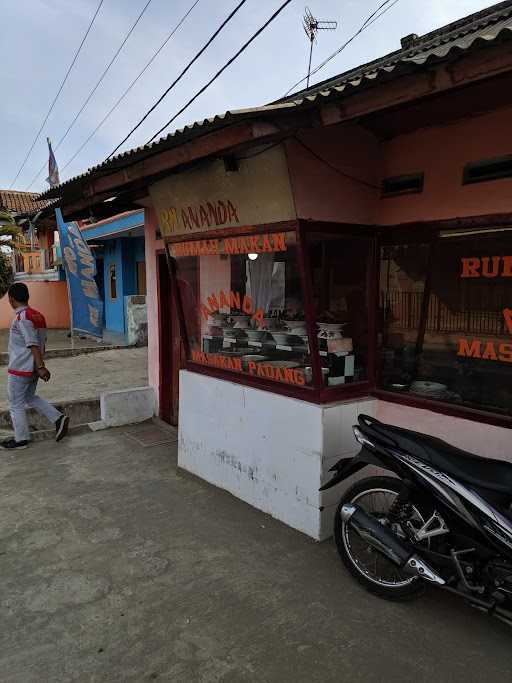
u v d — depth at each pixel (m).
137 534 3.70
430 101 2.93
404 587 2.84
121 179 4.35
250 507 4.12
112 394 6.37
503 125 2.99
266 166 3.43
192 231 4.50
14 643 2.62
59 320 18.23
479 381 3.25
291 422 3.70
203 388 4.60
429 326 3.52
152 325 6.64
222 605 2.89
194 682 2.35
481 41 1.99
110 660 2.49
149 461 5.21
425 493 2.74
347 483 3.66
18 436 5.58
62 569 3.26
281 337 3.79
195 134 3.26
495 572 2.47
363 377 3.88
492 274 3.14
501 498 2.56
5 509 4.12
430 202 3.42
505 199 3.01
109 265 15.66
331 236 3.61
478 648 2.55
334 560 3.34
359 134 3.55
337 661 2.47
